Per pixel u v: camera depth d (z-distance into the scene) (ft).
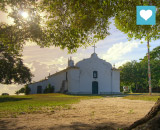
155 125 9.04
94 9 24.88
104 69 142.61
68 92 130.93
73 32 30.17
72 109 32.37
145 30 31.22
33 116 24.27
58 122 19.61
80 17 27.63
